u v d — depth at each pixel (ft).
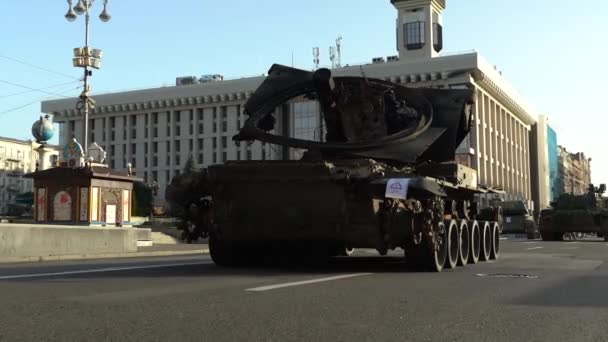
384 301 25.08
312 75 44.60
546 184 459.32
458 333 18.97
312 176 35.96
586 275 38.47
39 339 17.03
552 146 492.95
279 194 37.22
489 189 53.16
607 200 126.72
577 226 117.19
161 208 283.18
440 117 43.65
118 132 410.93
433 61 293.02
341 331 18.84
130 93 403.95
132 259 54.08
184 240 40.86
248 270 38.45
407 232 37.29
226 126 376.68
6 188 382.42
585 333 19.38
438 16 337.31
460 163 42.98
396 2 331.57
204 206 39.75
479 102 312.29
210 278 33.04
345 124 42.70
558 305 25.08
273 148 43.19
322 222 36.88
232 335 17.99
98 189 97.30
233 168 37.27
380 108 42.63
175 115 395.14
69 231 56.18
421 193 35.27
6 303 23.25
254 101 45.11
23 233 51.06
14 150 391.04
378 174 36.04
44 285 29.22
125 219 102.32
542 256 60.75
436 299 26.03
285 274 35.70
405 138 40.65
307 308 22.90
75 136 419.95
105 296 25.38
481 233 51.34
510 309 23.79
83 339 17.12
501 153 356.18
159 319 20.22
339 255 55.88
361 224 36.37
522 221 146.61
